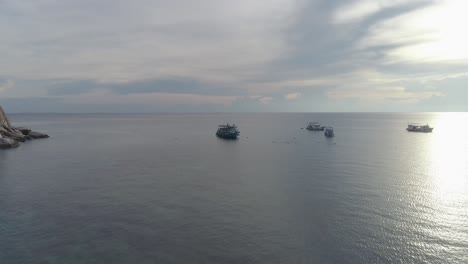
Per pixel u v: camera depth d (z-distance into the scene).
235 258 33.22
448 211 46.47
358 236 38.22
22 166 77.44
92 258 32.78
